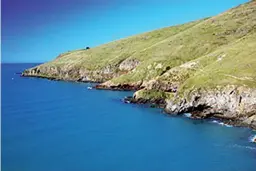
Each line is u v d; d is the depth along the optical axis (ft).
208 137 263.70
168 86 441.27
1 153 239.71
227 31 587.27
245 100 311.88
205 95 336.29
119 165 213.66
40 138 276.21
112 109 390.21
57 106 421.59
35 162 222.48
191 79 369.09
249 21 597.52
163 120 326.44
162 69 540.52
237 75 340.80
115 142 261.03
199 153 229.04
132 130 294.46
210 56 457.27
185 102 345.10
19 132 295.07
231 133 272.51
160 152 234.58
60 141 267.18
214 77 352.28
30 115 368.07
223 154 225.56
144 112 366.63
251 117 294.25
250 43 434.30
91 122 328.70
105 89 566.77
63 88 611.88
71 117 354.33
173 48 603.67
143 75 551.59
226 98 322.96
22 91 579.89
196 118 327.88
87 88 591.78
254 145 241.35
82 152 239.30
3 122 335.67
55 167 213.46
